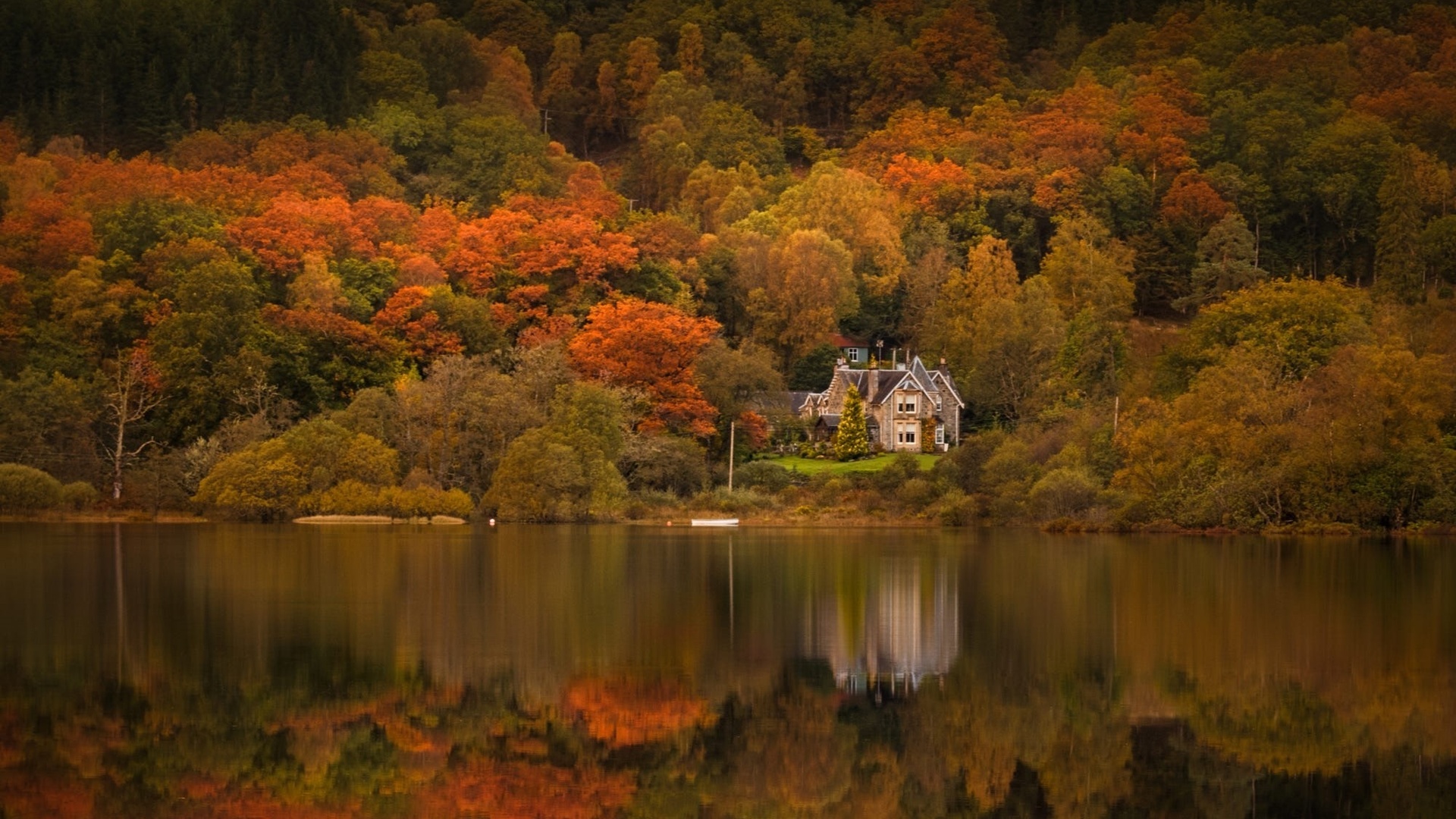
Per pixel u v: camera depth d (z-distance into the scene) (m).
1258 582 78.56
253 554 93.50
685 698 48.44
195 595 71.00
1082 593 73.69
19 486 131.75
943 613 66.56
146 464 139.50
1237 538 113.44
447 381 142.62
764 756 41.94
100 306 158.38
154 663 52.91
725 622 63.56
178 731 43.53
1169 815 36.84
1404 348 126.12
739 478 152.25
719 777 39.97
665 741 43.28
